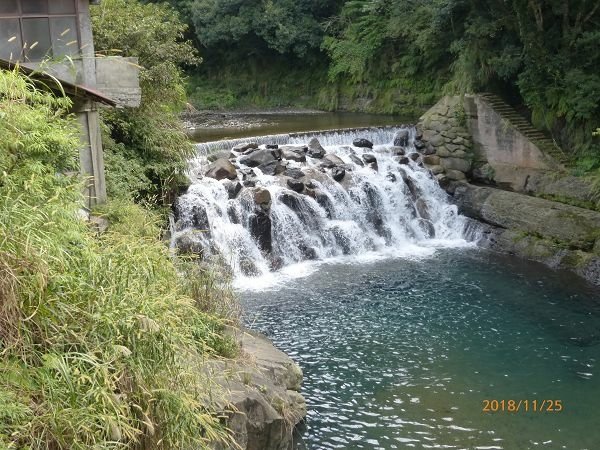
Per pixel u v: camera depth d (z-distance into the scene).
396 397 10.61
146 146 15.62
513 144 20.36
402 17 28.81
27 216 5.00
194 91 38.91
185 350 5.71
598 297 15.04
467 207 20.34
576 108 18.72
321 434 9.50
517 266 17.20
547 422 9.96
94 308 5.15
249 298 14.76
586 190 18.08
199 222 16.50
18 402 4.39
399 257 18.06
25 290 4.80
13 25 12.05
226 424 7.03
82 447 4.50
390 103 31.27
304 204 18.09
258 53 37.94
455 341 12.69
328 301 14.61
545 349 12.41
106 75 12.56
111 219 11.34
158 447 5.12
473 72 21.78
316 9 35.91
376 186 19.75
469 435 9.58
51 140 6.07
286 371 9.80
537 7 19.48
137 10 17.19
